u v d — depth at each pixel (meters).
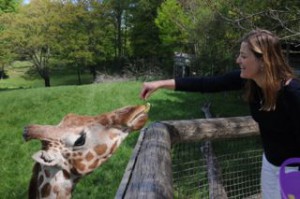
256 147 6.95
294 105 2.21
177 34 22.30
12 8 29.78
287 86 2.22
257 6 9.07
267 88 2.25
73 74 41.94
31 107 14.73
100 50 32.19
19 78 41.12
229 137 3.98
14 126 12.09
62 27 31.08
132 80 27.09
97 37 31.81
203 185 5.09
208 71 15.92
